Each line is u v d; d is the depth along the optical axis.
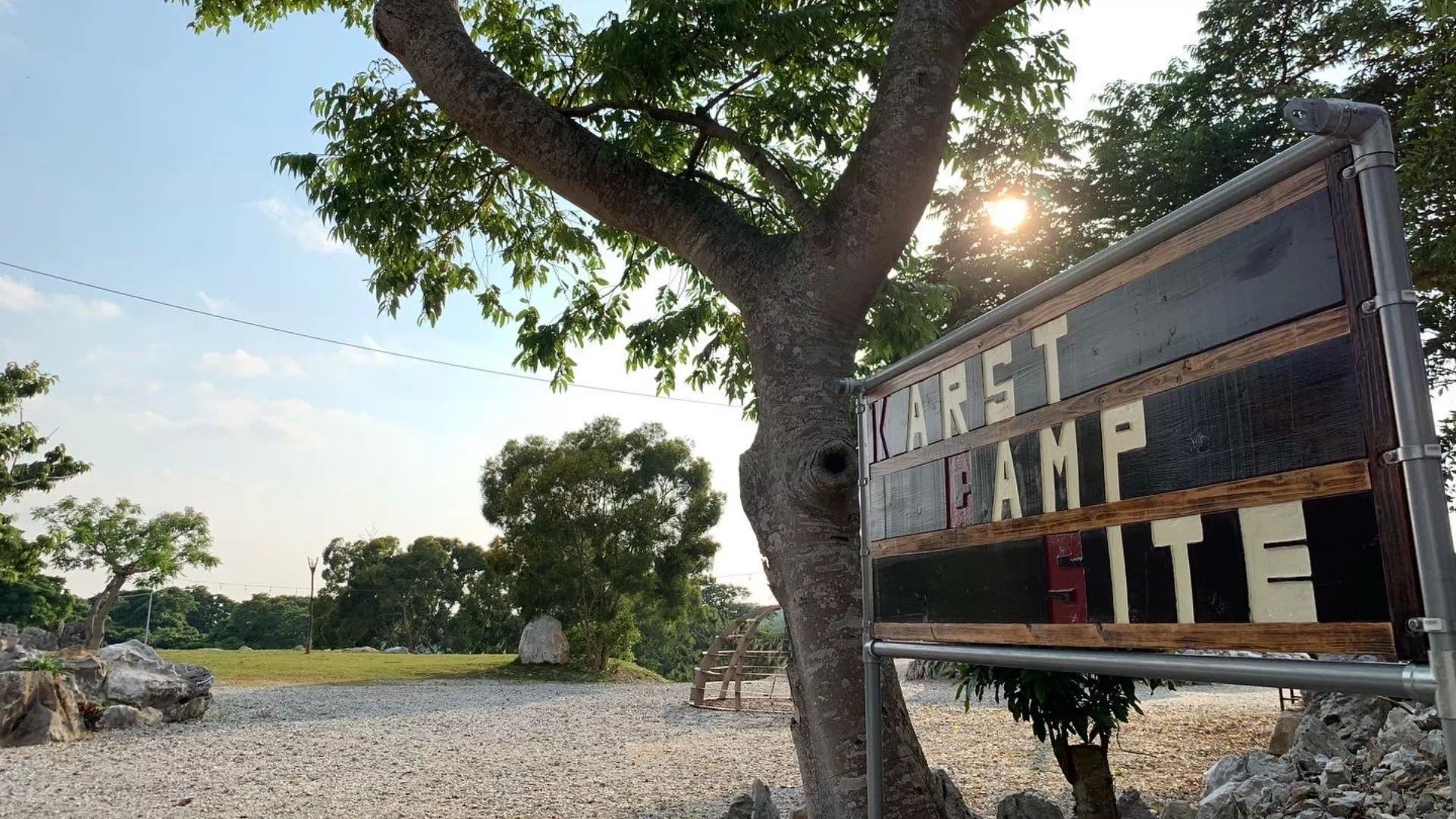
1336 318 1.78
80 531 31.83
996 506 2.85
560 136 5.18
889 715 4.10
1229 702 14.08
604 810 7.24
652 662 39.88
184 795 8.05
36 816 7.25
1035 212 14.16
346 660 29.38
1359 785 5.16
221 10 7.86
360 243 6.84
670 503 26.38
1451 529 1.57
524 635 26.56
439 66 5.22
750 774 8.86
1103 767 4.80
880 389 3.63
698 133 6.60
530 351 7.80
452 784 8.48
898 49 4.34
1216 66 13.23
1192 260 2.17
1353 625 1.71
